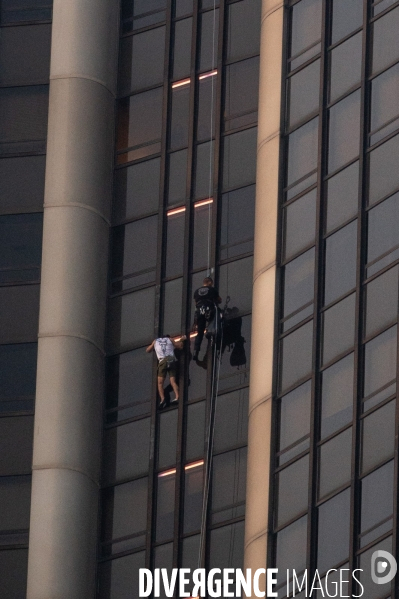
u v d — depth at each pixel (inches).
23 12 7628.0
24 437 7185.0
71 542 6963.6
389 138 6599.4
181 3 7431.1
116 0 7559.1
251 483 6609.3
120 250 7283.5
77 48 7445.9
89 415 7091.5
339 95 6761.8
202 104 7244.1
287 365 6643.7
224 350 6909.5
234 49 7263.8
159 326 7081.7
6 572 7062.0
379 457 6343.5
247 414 6830.7
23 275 7342.5
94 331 7175.2
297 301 6673.2
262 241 6820.9
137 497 6978.4
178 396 6919.3
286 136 6889.8
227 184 7116.1
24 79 7539.4
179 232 7150.6
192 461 6884.8
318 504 6417.3
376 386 6407.5
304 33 6939.0
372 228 6560.0
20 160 7460.6
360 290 6515.8
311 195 6737.2
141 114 7386.8
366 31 6747.1
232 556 6732.3
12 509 7126.0
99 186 7313.0
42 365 7145.7
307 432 6520.7
